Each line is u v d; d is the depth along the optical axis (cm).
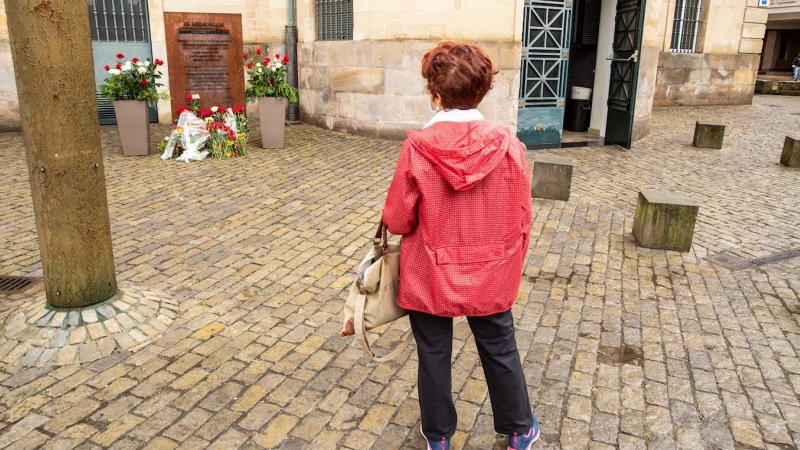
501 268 218
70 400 294
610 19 1079
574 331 376
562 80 1045
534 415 284
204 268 462
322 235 542
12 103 993
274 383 313
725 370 335
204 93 1022
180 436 271
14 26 300
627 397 307
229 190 680
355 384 314
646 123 1165
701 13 1697
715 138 1039
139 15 1085
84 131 328
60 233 334
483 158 207
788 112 1617
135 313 361
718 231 589
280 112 903
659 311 408
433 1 931
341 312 396
